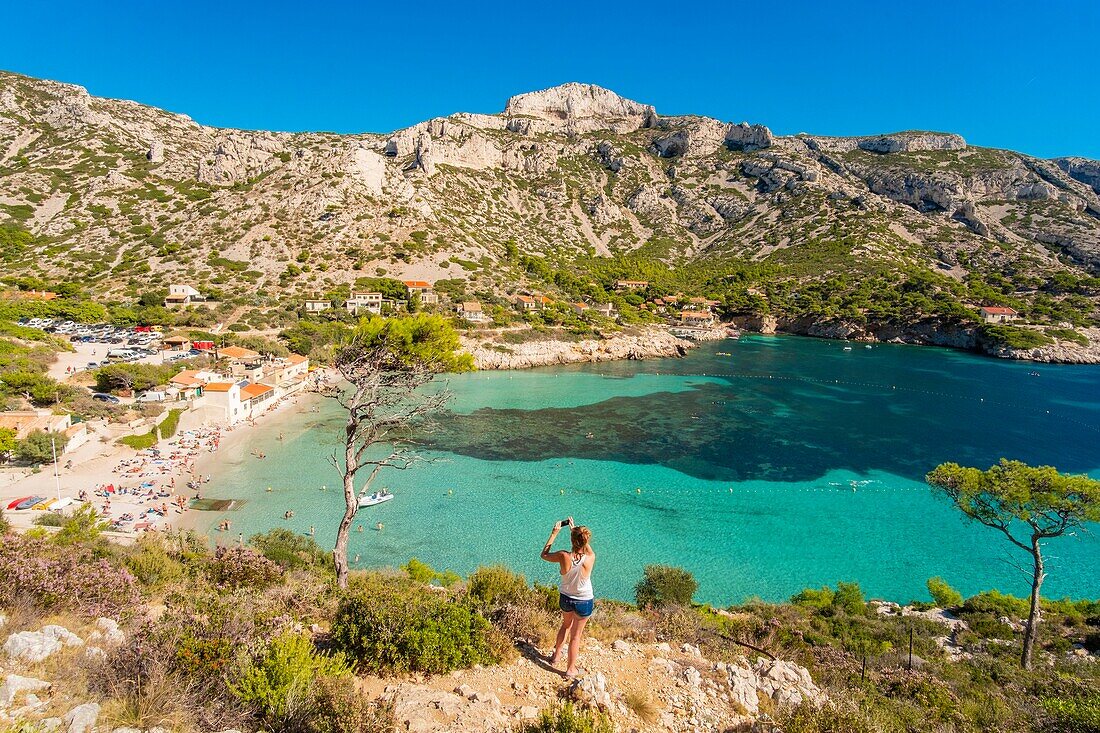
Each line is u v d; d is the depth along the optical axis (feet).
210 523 118.42
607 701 25.76
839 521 128.88
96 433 160.04
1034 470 64.64
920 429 203.31
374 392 60.95
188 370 217.15
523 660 28.58
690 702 27.50
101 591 31.09
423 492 139.13
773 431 198.80
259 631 24.14
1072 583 105.50
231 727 19.29
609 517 128.57
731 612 83.15
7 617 25.39
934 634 72.43
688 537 120.16
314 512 125.59
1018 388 279.08
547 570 104.83
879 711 31.37
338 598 38.32
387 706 21.53
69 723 17.53
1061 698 38.58
